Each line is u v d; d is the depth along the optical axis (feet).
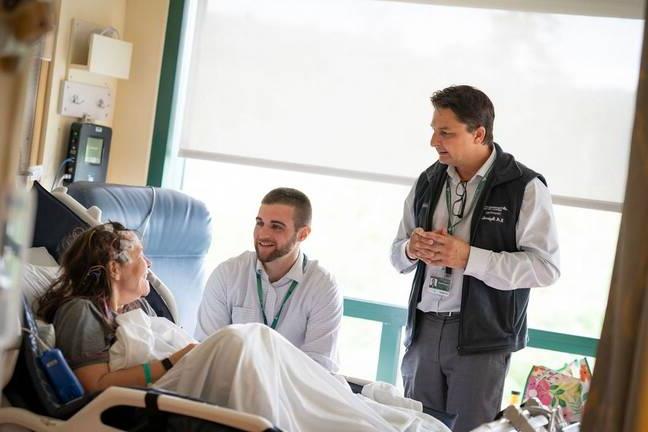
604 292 12.28
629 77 11.84
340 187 13.19
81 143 12.69
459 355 10.00
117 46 12.89
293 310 10.19
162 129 13.53
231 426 6.46
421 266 10.32
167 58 13.48
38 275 8.66
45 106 12.23
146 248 11.09
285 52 12.98
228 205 13.60
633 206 5.00
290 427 7.48
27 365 7.20
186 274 11.84
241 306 10.28
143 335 8.13
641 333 4.95
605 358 5.22
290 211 9.93
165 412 6.70
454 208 10.25
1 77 3.72
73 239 8.81
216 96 13.26
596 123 11.96
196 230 11.75
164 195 11.43
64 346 7.77
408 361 10.52
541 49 12.09
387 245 13.10
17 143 3.77
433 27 12.45
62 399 7.33
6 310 3.76
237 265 10.42
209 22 13.23
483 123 9.85
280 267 10.21
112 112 13.60
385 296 13.17
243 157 13.21
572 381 11.02
